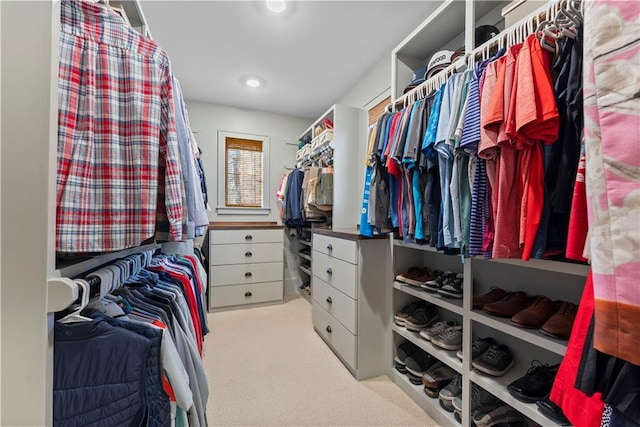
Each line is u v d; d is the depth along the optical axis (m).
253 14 1.77
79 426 0.54
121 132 0.62
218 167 3.29
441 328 1.42
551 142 0.71
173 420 0.61
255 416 1.29
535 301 1.08
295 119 3.66
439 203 1.14
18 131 0.47
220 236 2.79
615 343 0.35
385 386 1.54
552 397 0.60
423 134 1.14
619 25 0.36
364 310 1.62
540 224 0.76
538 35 0.77
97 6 0.61
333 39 2.04
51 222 0.49
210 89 2.89
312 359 1.83
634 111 0.34
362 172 2.52
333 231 1.92
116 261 0.89
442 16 1.38
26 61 0.47
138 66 0.65
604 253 0.36
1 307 0.46
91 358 0.56
